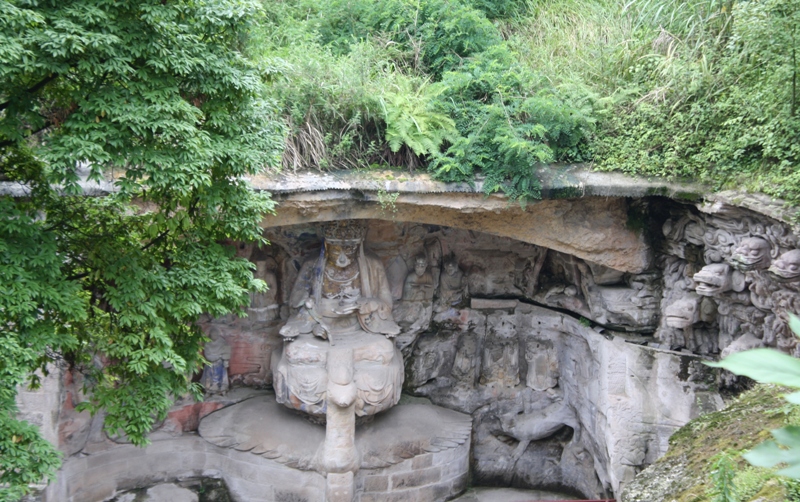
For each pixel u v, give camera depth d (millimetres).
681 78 9477
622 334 11211
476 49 11211
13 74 5270
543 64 11219
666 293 10805
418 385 12734
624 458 10812
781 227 8062
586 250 10562
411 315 12242
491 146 9648
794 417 5359
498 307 12625
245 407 11953
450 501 12312
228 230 7039
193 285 6836
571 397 12297
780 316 8477
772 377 1646
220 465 11859
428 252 12188
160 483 11734
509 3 12906
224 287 6816
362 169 9672
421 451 11758
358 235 11008
